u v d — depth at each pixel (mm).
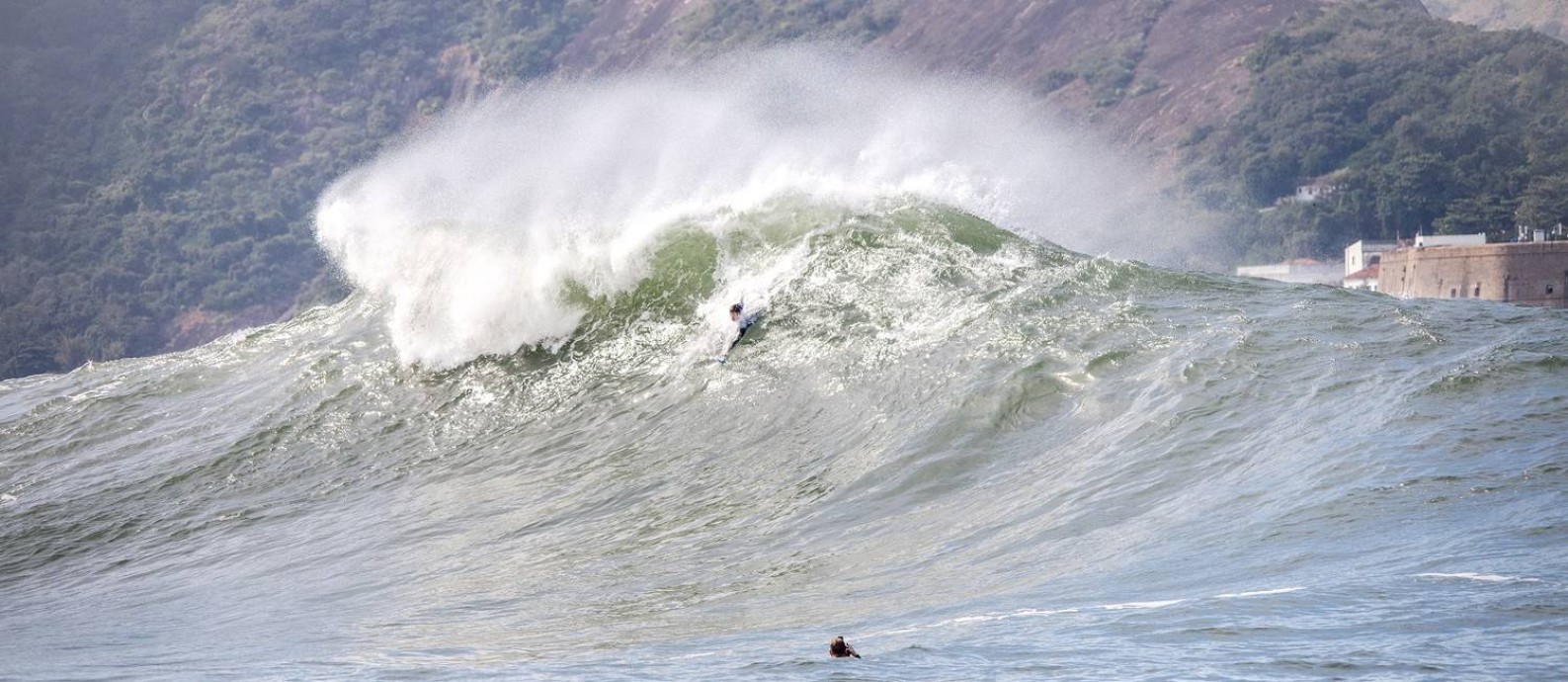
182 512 86062
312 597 64125
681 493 72875
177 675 45594
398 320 108438
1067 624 39562
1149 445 61844
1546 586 36469
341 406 98750
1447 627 34062
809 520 63625
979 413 70938
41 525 86938
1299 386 64375
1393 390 60781
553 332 100750
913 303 89062
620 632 48969
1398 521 45781
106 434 104750
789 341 89062
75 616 67188
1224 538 48062
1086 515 55156
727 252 101750
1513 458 49812
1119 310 81062
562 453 84625
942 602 46719
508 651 46281
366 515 79625
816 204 105000
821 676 35406
